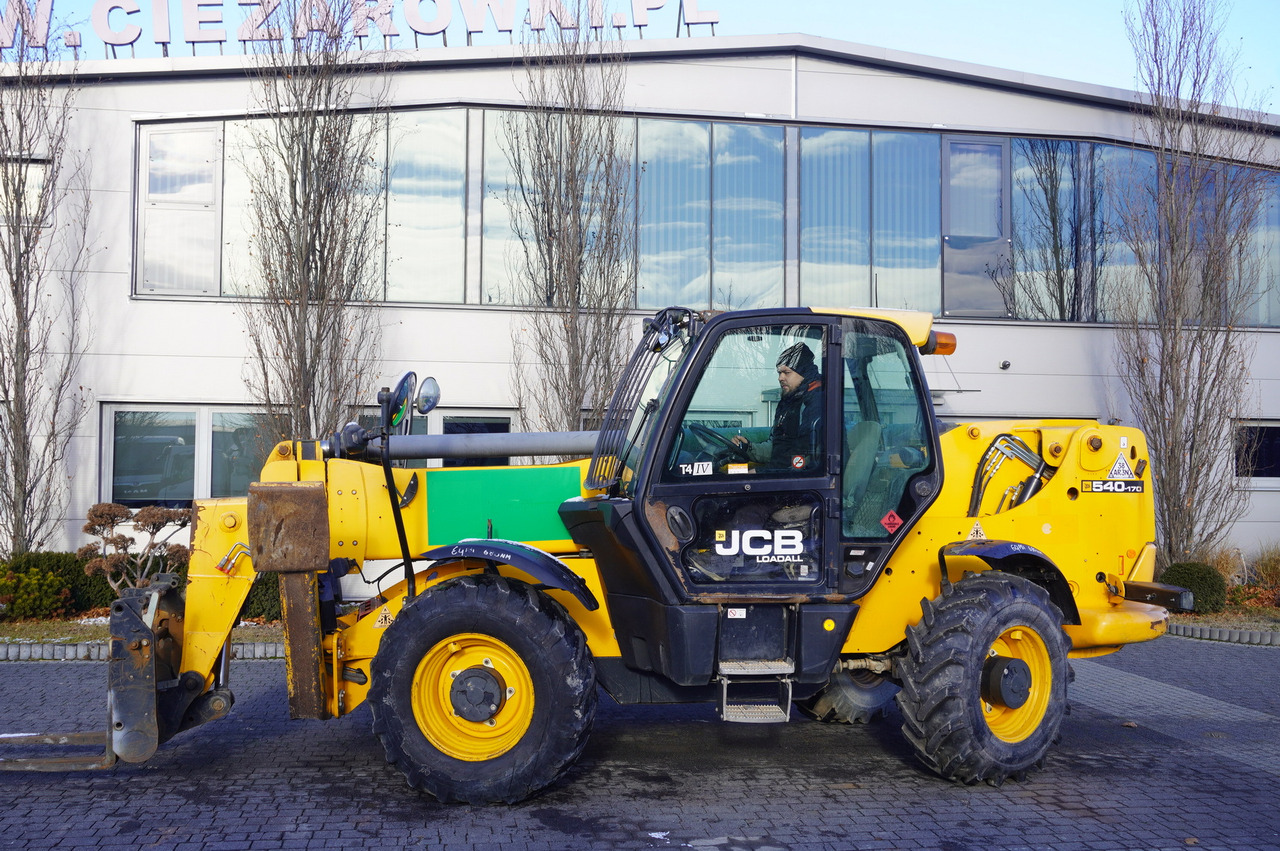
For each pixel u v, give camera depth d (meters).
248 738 5.68
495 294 11.59
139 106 11.18
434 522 5.20
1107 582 5.52
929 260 12.22
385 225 11.45
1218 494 11.55
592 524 4.77
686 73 11.84
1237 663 8.32
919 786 4.89
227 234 11.29
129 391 11.05
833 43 11.91
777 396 4.83
